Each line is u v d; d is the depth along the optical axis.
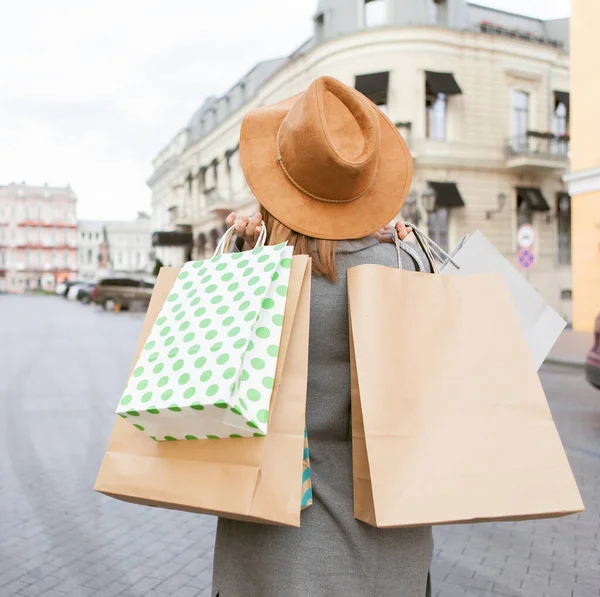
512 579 3.10
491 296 1.27
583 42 15.32
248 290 1.15
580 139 15.62
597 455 5.12
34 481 4.64
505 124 21.33
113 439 1.22
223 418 1.07
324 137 1.18
